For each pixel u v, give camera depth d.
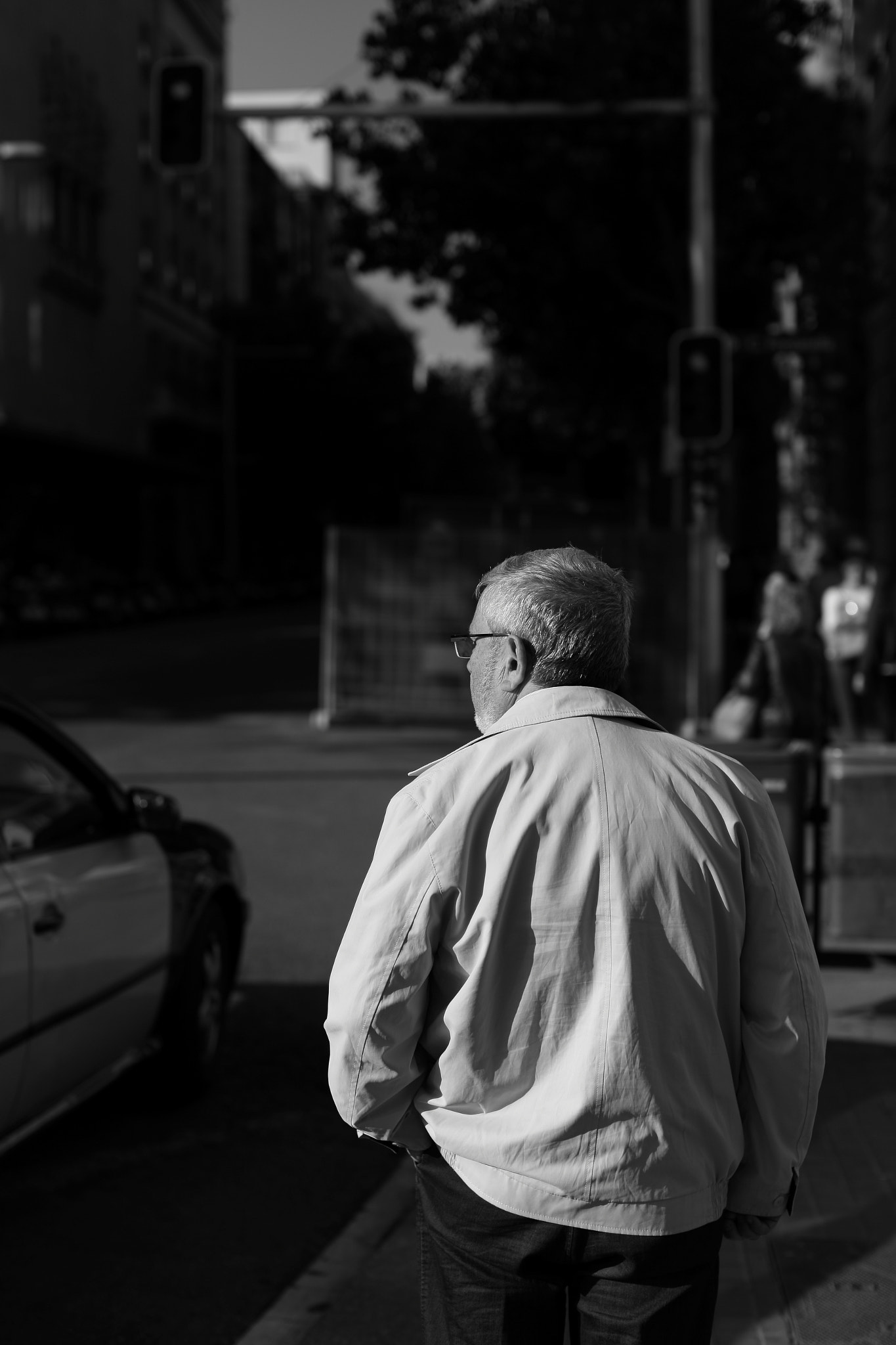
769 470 38.44
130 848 4.91
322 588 67.19
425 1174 2.12
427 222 22.77
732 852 2.07
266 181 81.62
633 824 2.02
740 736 8.48
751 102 20.67
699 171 14.93
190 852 5.39
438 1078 2.07
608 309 23.36
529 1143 1.97
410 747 14.77
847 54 33.75
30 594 33.72
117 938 4.64
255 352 55.56
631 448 32.44
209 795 11.85
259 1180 4.67
